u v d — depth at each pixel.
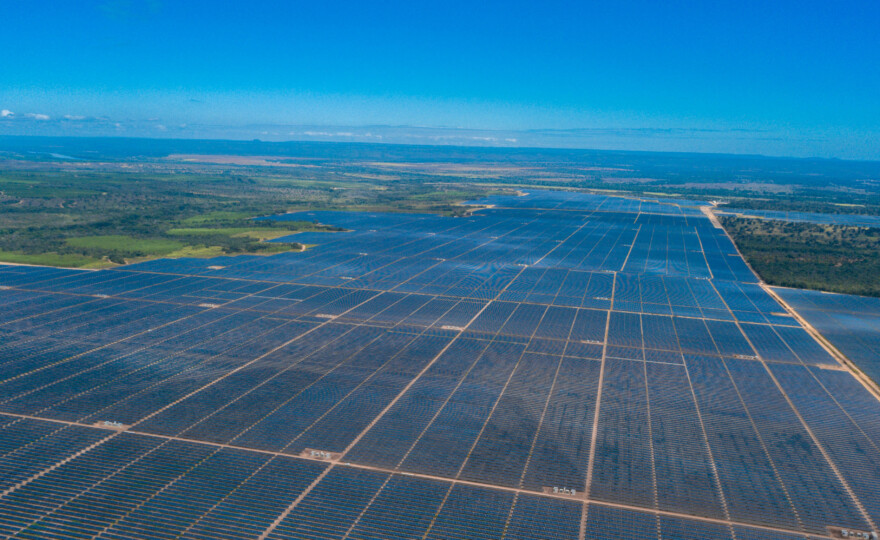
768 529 82.56
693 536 80.62
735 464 98.12
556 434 105.94
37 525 78.56
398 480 90.62
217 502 84.19
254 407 112.75
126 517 80.62
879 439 107.88
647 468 96.12
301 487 88.12
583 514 84.38
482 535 79.50
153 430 103.12
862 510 87.19
